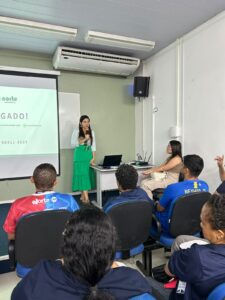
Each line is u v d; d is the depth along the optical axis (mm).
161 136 4434
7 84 4199
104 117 5051
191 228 1993
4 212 3865
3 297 1831
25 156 4383
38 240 1573
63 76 4652
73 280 609
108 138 5113
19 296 613
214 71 3225
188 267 909
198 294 902
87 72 4824
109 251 629
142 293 627
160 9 3002
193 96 3605
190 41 3615
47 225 1562
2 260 2256
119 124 5195
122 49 4332
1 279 2076
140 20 3279
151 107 4707
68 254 622
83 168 4406
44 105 4477
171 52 4066
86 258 609
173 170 3570
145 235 1914
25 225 1519
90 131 4488
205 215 961
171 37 3838
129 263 2227
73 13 3076
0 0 2760
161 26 3465
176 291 1037
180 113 3902
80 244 615
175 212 1892
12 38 3771
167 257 2471
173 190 2012
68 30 3441
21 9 2965
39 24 3291
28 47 4184
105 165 4199
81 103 4836
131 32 3639
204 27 3342
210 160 3346
